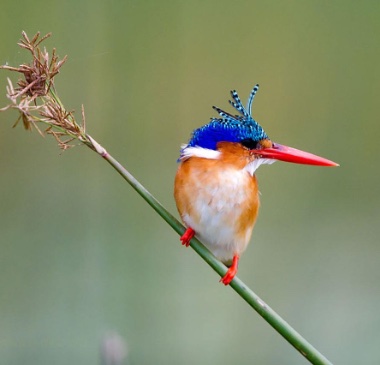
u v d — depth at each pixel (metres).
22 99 3.09
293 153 3.16
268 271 3.38
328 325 3.34
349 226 3.42
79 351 3.30
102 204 3.38
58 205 3.38
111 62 3.42
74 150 3.39
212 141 3.15
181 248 3.37
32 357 3.30
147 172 3.41
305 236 3.41
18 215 3.37
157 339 3.31
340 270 3.38
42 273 3.34
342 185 3.45
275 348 3.32
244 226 3.15
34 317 3.32
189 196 3.14
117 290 3.34
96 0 3.41
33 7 3.40
